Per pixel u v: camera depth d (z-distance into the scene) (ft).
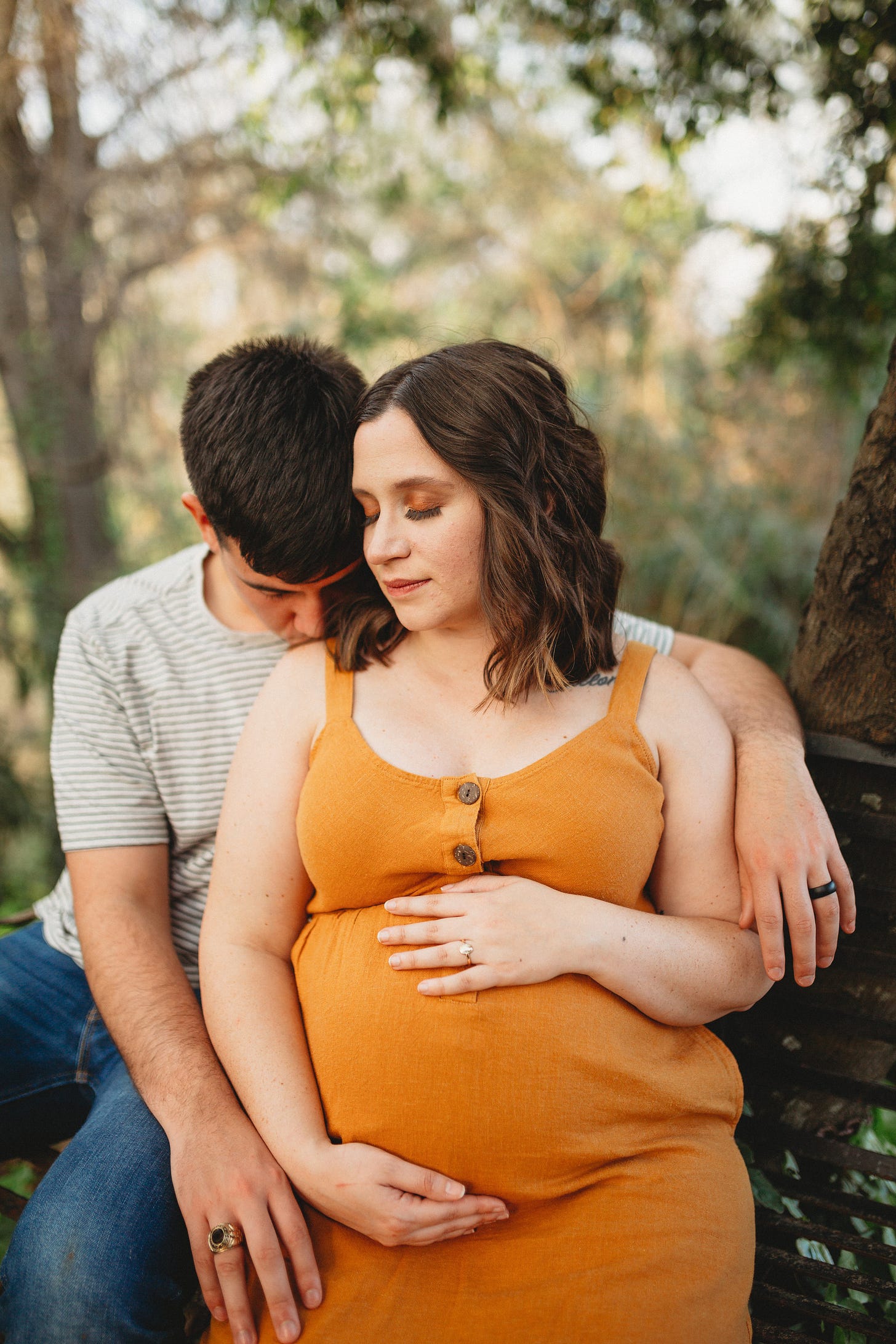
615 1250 3.65
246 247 19.81
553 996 3.90
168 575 5.57
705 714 4.53
